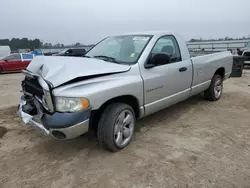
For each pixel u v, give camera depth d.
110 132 2.98
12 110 5.20
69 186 2.49
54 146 3.39
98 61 3.28
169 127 4.03
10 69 14.92
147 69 3.44
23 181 2.58
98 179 2.59
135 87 3.20
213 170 2.72
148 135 3.70
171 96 3.97
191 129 3.93
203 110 4.92
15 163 2.94
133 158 3.01
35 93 3.07
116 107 3.04
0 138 3.67
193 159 2.96
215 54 5.27
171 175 2.64
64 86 2.66
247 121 4.25
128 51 3.65
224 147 3.27
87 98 2.65
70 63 3.03
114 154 3.12
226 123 4.17
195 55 4.89
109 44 4.09
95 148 3.30
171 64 3.89
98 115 3.06
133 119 3.35
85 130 2.75
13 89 8.18
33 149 3.30
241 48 12.88
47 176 2.67
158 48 3.75
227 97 6.00
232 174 2.64
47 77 2.72
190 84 4.43
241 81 8.43
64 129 2.60
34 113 2.99
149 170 2.74
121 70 3.12
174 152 3.15
